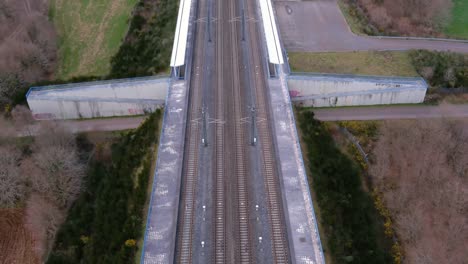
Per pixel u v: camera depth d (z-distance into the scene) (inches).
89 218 2411.4
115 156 2723.9
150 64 3312.0
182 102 2810.0
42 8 4229.8
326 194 2309.3
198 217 2188.7
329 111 3093.0
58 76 3462.1
